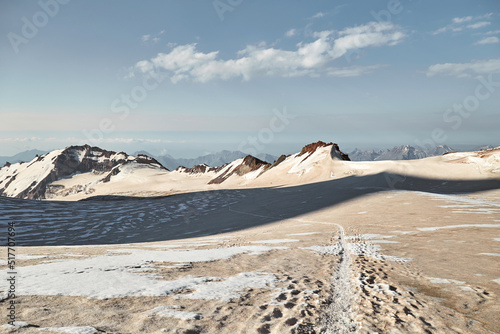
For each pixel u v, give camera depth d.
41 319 5.57
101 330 5.20
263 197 76.56
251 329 5.69
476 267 11.34
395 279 9.88
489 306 7.35
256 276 10.20
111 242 35.84
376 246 16.80
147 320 5.84
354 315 6.73
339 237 21.38
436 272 10.73
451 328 6.10
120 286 8.15
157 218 55.06
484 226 21.70
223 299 7.49
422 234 20.28
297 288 8.80
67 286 7.89
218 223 44.97
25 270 9.74
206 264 12.23
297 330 5.73
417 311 7.01
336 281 9.84
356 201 50.88
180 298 7.42
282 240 21.08
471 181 79.31
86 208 62.56
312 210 48.28
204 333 5.43
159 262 12.23
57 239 37.50
